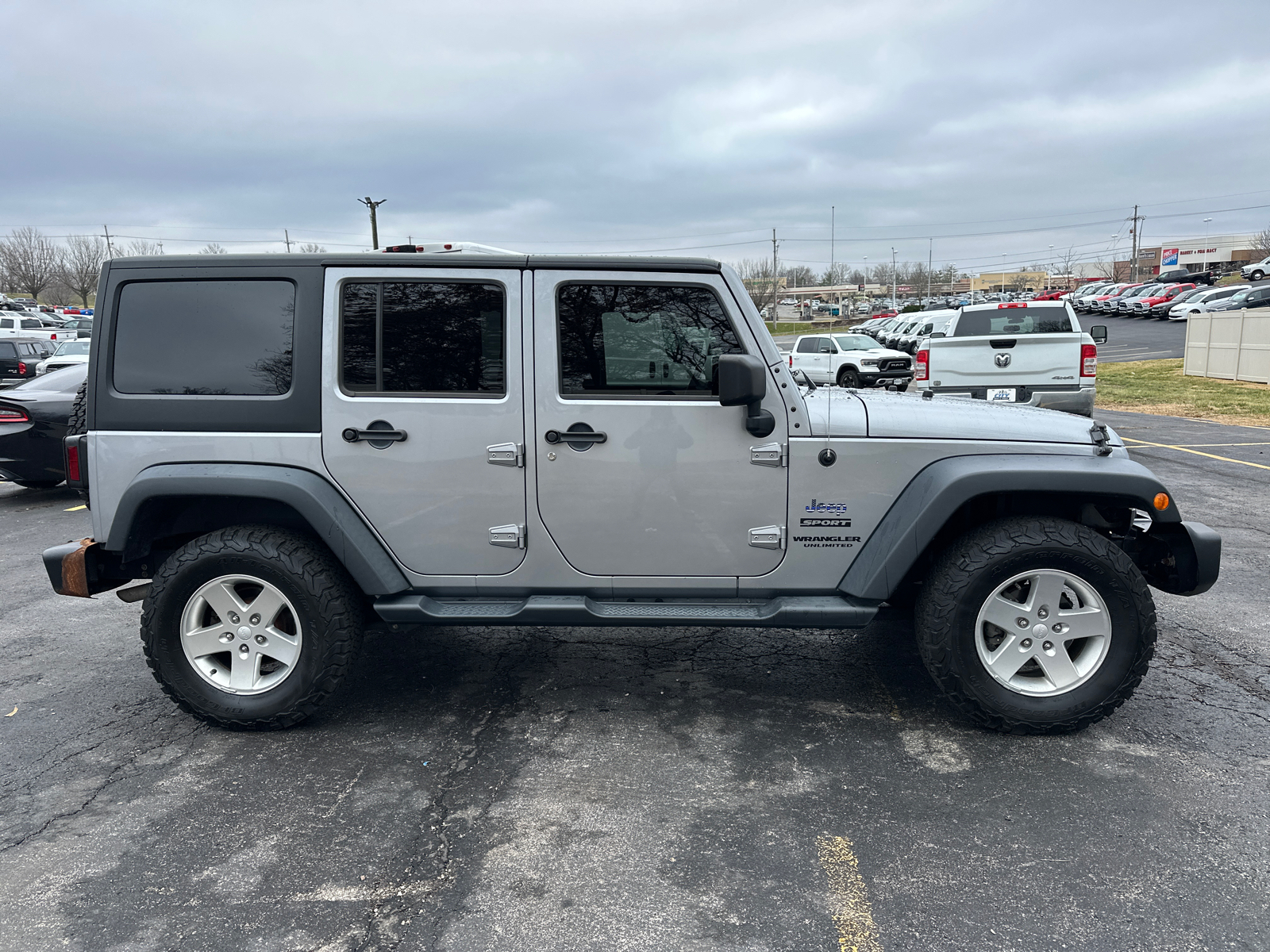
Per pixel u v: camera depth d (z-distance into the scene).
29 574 6.30
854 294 112.00
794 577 3.52
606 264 3.37
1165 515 3.30
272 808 3.04
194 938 2.38
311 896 2.55
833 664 4.33
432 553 3.53
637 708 3.83
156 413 3.47
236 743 3.54
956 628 3.35
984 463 3.35
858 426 3.43
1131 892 2.52
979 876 2.61
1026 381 10.73
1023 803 3.01
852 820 2.92
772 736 3.54
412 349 3.45
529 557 3.53
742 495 3.46
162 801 3.09
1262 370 19.81
